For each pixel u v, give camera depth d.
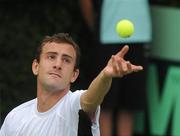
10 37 20.94
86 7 19.14
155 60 19.92
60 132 10.25
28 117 10.70
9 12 21.05
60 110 10.31
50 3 20.97
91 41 20.45
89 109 9.87
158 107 19.88
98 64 18.77
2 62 20.91
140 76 18.80
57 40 10.54
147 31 18.75
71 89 20.20
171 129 19.84
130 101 18.83
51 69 10.38
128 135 19.03
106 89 9.53
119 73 9.00
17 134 10.70
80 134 10.06
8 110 20.67
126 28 10.78
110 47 18.66
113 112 19.17
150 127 19.88
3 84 20.83
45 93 10.51
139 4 18.70
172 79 19.89
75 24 20.89
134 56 18.70
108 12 18.70
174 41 19.91
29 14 21.02
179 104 19.83
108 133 18.77
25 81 20.78
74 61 10.58
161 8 19.95
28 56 20.78
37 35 20.81
